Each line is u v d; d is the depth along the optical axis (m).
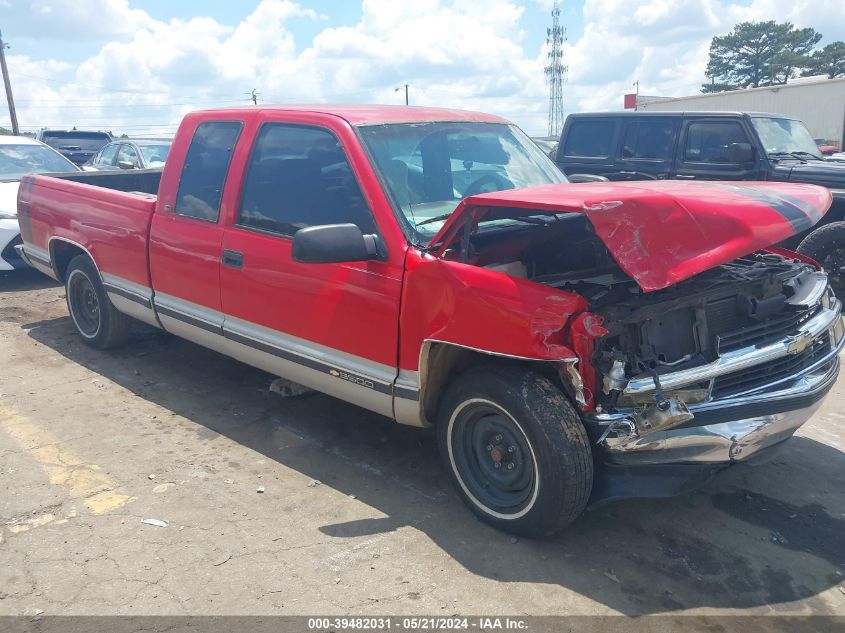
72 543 3.41
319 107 4.33
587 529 3.58
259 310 4.30
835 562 3.35
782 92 18.19
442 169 4.17
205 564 3.26
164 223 4.92
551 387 3.20
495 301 3.19
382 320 3.65
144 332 6.67
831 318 3.80
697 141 8.72
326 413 4.96
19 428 4.65
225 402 5.13
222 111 4.72
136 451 4.36
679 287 3.57
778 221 3.33
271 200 4.25
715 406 3.20
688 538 3.52
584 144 9.77
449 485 4.00
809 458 4.38
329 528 3.56
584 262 4.18
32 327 6.92
